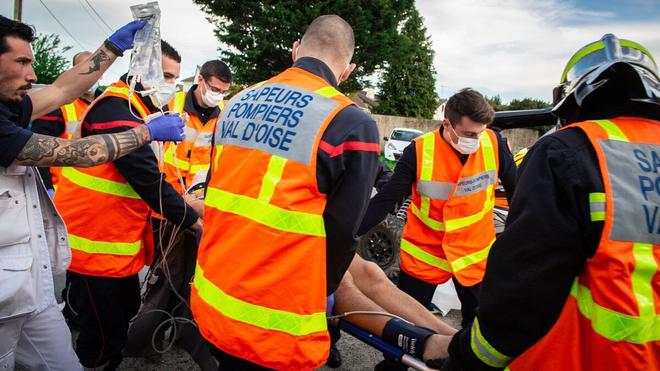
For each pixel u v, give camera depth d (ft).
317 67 5.41
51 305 6.32
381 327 7.04
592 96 4.05
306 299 4.83
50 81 62.75
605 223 3.31
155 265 8.77
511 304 3.62
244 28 69.62
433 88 133.28
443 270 8.75
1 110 5.38
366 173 4.82
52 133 12.59
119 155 6.26
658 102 3.77
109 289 7.97
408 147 8.66
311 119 4.82
